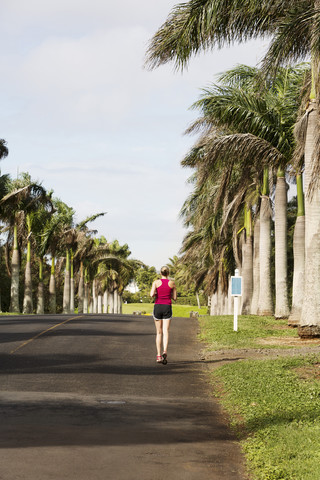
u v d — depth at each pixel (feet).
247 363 44.27
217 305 180.45
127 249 304.50
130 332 67.41
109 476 18.45
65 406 29.45
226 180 89.10
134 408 29.71
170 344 58.44
